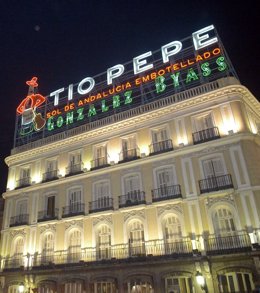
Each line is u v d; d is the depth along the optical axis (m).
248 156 21.00
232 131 22.11
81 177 27.33
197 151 22.89
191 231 20.89
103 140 27.88
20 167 32.19
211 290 18.59
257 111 26.00
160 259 20.56
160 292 20.08
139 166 24.94
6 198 31.33
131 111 27.41
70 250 25.27
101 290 22.38
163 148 24.42
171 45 29.12
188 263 19.80
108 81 31.31
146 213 23.03
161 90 27.12
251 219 19.36
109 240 23.98
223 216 20.53
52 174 29.39
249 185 20.12
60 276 24.19
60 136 30.66
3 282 26.81
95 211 24.95
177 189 22.39
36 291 24.58
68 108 32.47
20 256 27.25
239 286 18.53
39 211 28.27
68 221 26.31
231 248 19.00
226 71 25.31
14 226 28.66
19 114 36.47
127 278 21.45
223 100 23.38
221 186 20.72
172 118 25.11
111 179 25.80
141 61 30.53
